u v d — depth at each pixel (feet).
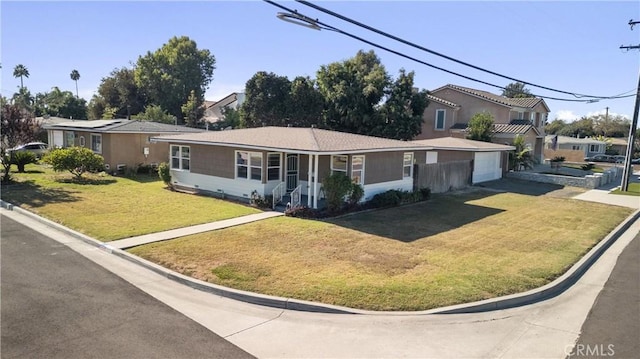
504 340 21.79
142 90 207.21
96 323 22.12
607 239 44.29
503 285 28.84
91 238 38.11
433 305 25.40
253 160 59.26
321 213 50.67
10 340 20.02
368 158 60.39
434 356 20.01
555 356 20.16
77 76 317.83
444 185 78.95
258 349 20.20
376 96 119.03
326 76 126.00
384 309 24.82
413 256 35.35
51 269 30.25
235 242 38.09
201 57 221.66
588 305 26.86
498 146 95.14
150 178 83.35
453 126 127.13
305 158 63.87
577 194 80.02
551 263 34.58
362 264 32.71
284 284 27.89
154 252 34.30
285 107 134.21
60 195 60.08
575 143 210.18
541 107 137.39
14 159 81.46
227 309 24.80
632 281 31.89
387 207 58.95
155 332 21.42
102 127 88.12
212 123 200.54
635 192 84.53
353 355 19.90
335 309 24.64
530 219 53.98
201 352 19.63
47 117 146.82
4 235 39.06
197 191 67.36
